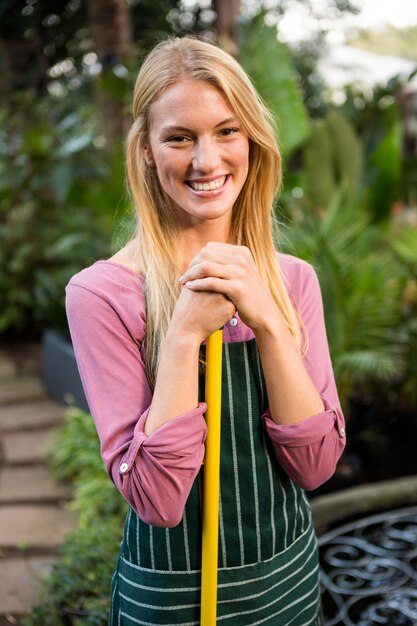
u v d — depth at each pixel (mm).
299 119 4270
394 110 4668
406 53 9844
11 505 3156
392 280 3430
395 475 3438
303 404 1166
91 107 6316
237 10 4660
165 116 1137
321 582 2553
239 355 1205
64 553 2311
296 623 1289
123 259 1244
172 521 1119
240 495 1211
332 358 3188
